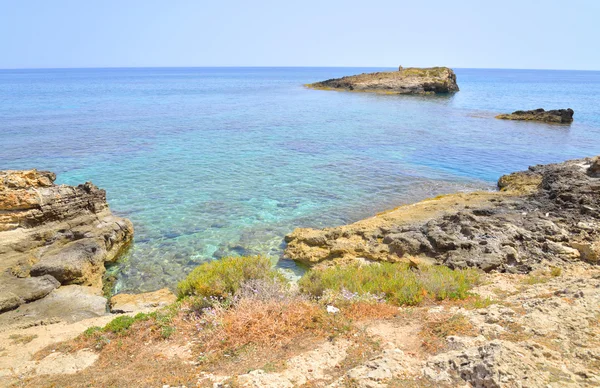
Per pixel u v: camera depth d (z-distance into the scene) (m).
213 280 12.07
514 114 65.19
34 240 17.09
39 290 14.70
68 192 18.84
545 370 6.62
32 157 35.97
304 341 9.10
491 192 24.92
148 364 8.84
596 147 43.16
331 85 127.69
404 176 32.09
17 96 98.06
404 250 17.08
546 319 8.79
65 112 67.12
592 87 168.25
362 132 51.88
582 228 17.50
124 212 23.81
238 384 7.26
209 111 72.25
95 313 13.96
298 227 21.47
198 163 35.47
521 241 17.14
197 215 23.48
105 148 40.56
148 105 81.00
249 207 24.89
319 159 37.53
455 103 88.62
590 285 11.05
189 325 10.55
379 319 10.04
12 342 11.38
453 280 12.81
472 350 7.36
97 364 9.27
